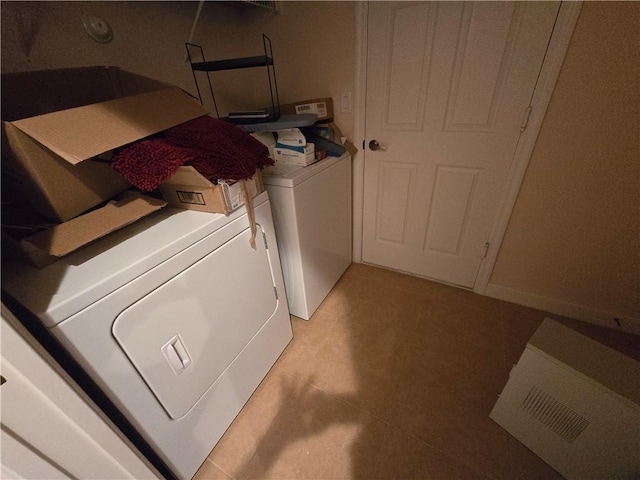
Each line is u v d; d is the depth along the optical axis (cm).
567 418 83
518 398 94
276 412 115
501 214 144
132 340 67
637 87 99
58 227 63
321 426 110
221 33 156
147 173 72
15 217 68
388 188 172
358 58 143
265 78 179
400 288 182
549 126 118
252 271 104
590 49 101
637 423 70
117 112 70
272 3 147
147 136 75
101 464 65
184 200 90
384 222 185
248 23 164
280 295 127
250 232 98
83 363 58
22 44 92
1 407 47
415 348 140
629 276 127
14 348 44
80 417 57
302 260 138
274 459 101
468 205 152
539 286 152
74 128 61
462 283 176
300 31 152
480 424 107
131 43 119
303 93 171
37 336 55
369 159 169
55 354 58
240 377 109
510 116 124
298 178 120
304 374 130
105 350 62
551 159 123
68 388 53
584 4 96
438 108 138
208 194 84
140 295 67
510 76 117
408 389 121
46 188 62
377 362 134
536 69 112
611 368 77
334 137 166
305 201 129
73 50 104
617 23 94
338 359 137
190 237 76
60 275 61
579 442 83
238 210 92
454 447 101
